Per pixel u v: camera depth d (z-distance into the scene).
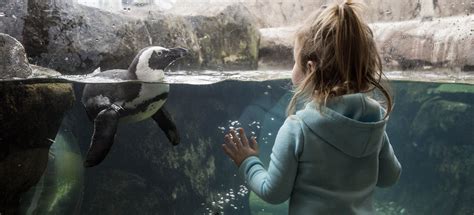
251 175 2.73
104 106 4.22
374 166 2.58
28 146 4.23
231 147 2.89
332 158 2.46
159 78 4.67
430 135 12.38
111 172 8.18
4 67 3.81
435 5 8.10
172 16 7.09
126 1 6.77
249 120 11.00
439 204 11.40
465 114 11.30
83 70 5.48
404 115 13.02
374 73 2.51
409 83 9.40
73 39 5.37
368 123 2.41
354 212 2.56
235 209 9.46
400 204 12.11
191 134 9.32
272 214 9.68
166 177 8.71
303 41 2.51
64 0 5.41
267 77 7.94
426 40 7.49
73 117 7.61
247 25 8.76
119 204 7.77
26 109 3.98
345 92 2.44
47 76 4.35
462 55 6.95
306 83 2.50
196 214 9.01
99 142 3.78
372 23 8.63
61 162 5.79
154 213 8.08
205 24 7.84
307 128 2.47
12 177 4.17
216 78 7.01
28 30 4.95
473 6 7.76
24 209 4.65
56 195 5.44
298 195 2.59
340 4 2.42
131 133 8.35
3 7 4.84
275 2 10.12
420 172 12.71
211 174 9.62
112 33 5.83
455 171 11.65
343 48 2.34
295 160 2.50
